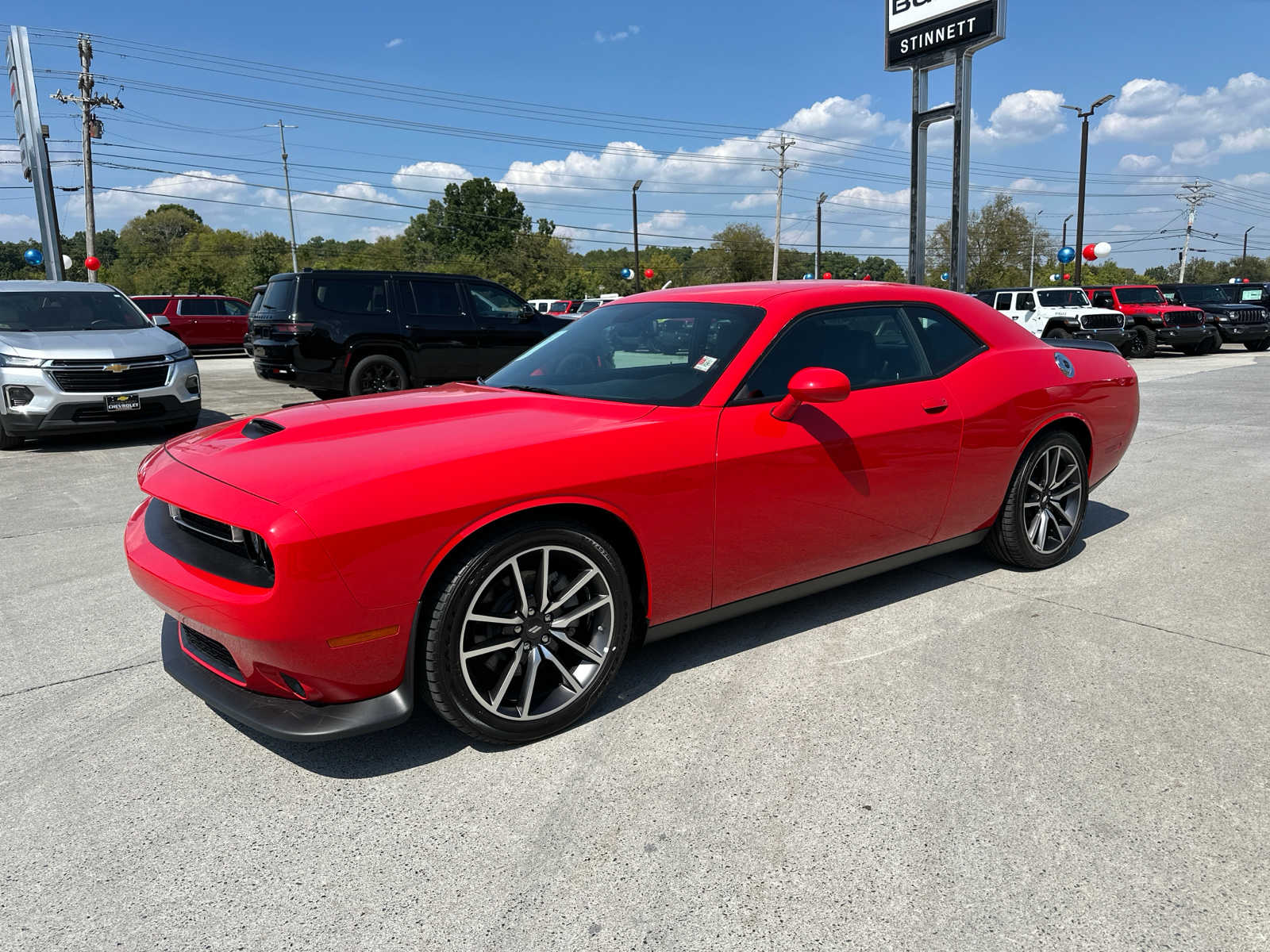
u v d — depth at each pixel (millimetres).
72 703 2811
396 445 2404
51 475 6684
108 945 1713
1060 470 4023
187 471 2463
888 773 2303
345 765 2412
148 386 7883
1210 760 2346
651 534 2602
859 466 3076
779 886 1858
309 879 1917
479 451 2350
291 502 2098
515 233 100250
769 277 70812
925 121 17828
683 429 2672
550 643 2500
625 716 2645
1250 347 22484
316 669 2156
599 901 1823
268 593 2080
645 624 2732
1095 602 3592
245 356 24859
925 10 17312
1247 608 3512
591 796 2225
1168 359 19375
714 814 2131
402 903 1832
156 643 3324
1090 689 2787
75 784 2324
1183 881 1855
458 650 2299
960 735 2496
